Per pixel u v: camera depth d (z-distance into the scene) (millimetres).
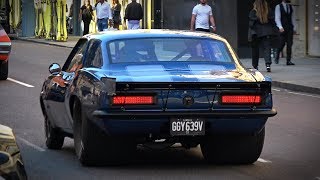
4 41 23984
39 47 42375
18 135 13930
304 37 30734
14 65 30000
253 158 11062
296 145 12914
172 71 10492
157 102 9867
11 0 58156
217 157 11094
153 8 39500
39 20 51688
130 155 11008
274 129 14750
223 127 10227
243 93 10148
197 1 34875
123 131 9977
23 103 18750
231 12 32062
